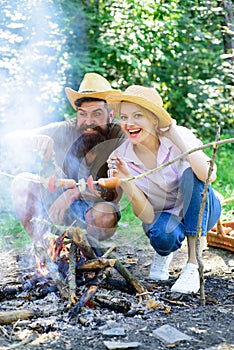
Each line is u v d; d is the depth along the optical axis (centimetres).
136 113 304
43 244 327
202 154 320
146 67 861
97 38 882
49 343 253
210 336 256
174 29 823
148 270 368
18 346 250
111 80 902
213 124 874
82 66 843
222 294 320
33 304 299
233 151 823
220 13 777
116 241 324
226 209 509
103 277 308
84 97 320
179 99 941
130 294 312
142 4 805
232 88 773
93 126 317
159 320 276
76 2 890
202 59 947
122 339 255
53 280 311
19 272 356
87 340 255
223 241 402
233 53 695
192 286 317
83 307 286
